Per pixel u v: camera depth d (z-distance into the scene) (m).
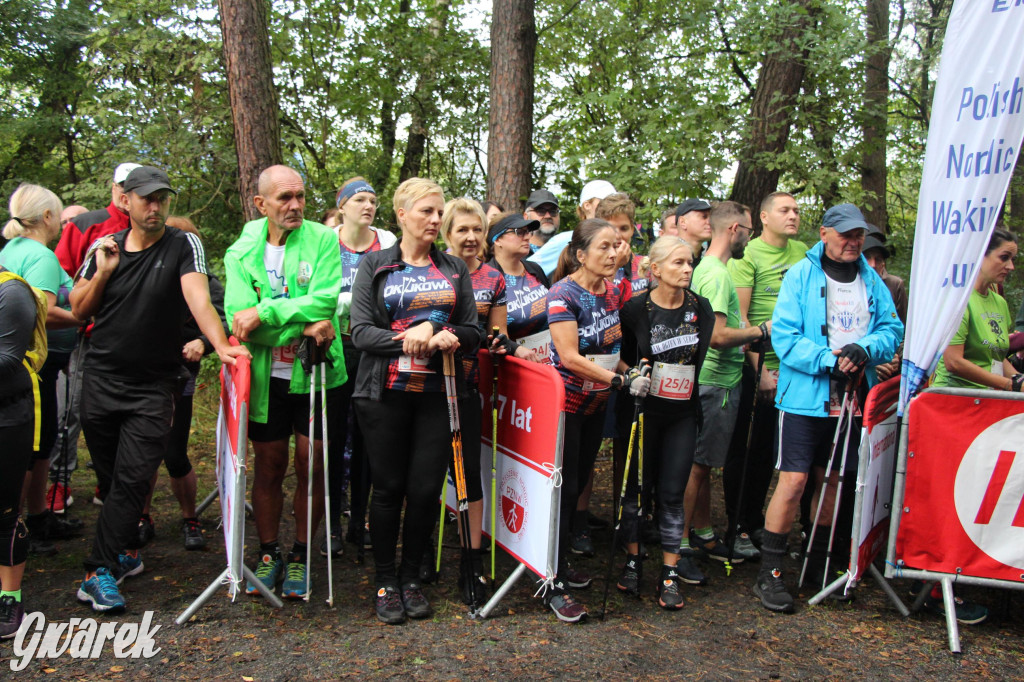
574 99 9.45
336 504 4.48
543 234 5.54
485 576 4.20
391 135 11.70
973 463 3.61
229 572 3.39
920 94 10.13
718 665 3.29
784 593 3.89
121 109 9.53
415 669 3.16
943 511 3.65
